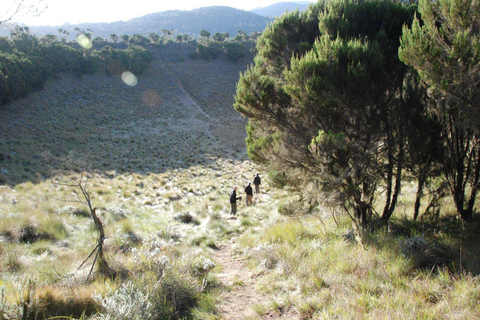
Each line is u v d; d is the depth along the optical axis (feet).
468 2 13.85
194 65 270.87
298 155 22.65
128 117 159.33
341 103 19.92
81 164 17.25
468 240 17.97
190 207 47.34
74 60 185.47
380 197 34.58
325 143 18.85
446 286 12.71
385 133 22.30
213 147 129.80
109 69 205.16
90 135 118.93
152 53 268.82
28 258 17.80
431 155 22.02
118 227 27.84
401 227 23.09
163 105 191.42
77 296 12.73
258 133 28.89
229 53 287.48
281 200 49.34
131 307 11.57
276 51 31.01
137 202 51.52
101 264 16.34
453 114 16.51
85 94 170.40
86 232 26.89
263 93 23.98
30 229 23.72
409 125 21.80
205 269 18.43
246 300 15.70
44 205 35.70
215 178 80.74
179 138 138.62
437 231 20.67
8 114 111.24
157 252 18.13
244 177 82.69
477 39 13.70
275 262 19.97
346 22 23.79
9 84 119.75
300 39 30.30
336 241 20.93
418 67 14.89
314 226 26.37
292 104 24.53
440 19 16.52
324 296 13.46
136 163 90.33
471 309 10.42
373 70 20.06
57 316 10.60
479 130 15.05
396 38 22.45
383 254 16.61
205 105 211.41
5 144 78.33
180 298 15.05
